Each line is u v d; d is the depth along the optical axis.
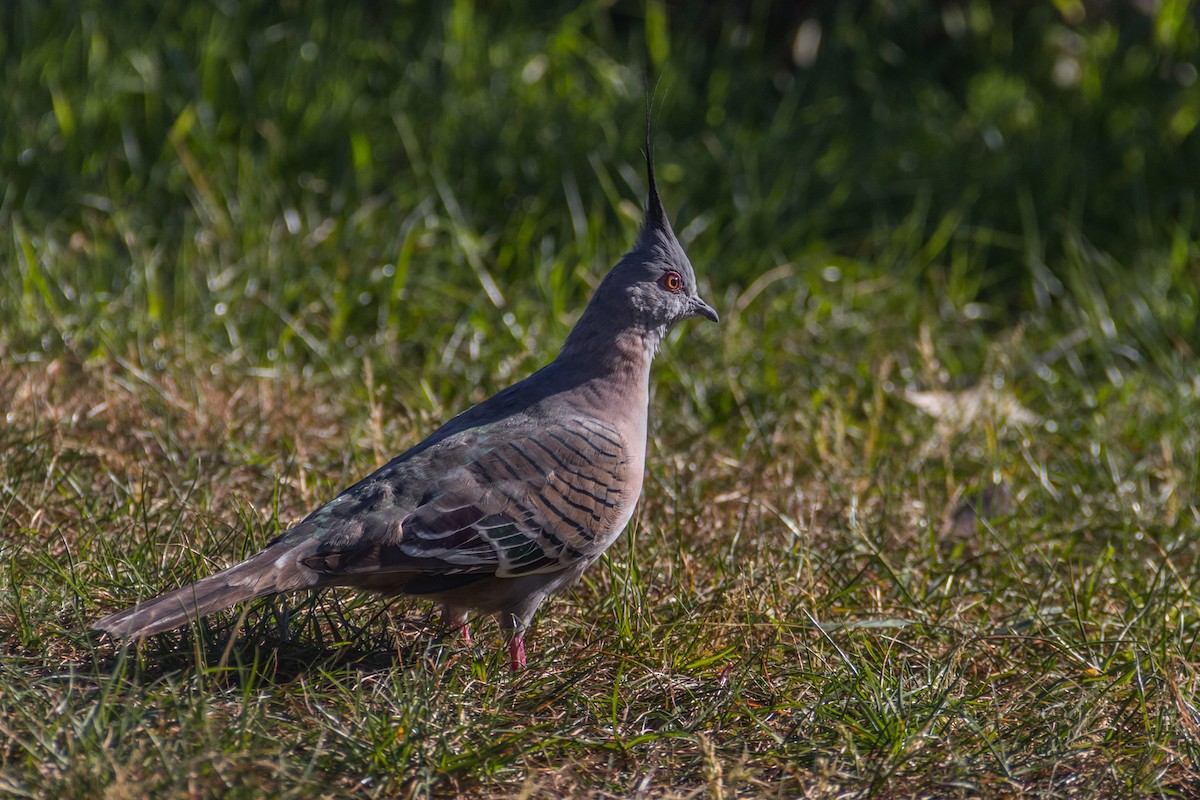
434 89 14.66
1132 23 16.50
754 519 9.82
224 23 14.85
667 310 8.52
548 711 7.36
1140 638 8.41
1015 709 7.62
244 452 9.91
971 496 10.48
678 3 16.61
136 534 8.91
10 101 13.48
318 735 6.70
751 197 13.87
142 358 10.86
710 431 11.28
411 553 7.26
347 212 13.09
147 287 11.73
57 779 5.97
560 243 13.36
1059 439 11.48
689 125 15.18
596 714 7.27
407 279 12.41
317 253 12.45
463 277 12.77
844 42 16.31
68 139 13.26
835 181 14.32
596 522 7.82
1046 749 7.07
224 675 7.24
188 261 12.09
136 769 6.09
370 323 12.20
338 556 7.14
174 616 6.68
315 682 7.41
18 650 7.48
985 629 8.57
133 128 13.67
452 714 7.11
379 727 6.74
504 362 11.60
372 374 10.95
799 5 16.47
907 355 12.47
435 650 7.89
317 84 14.28
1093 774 6.91
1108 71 16.00
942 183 14.49
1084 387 12.11
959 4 16.66
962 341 12.88
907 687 7.66
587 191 13.89
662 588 8.80
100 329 11.05
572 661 7.92
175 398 10.46
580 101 14.82
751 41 16.34
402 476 7.46
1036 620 8.66
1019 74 16.33
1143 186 14.64
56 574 8.14
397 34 15.47
